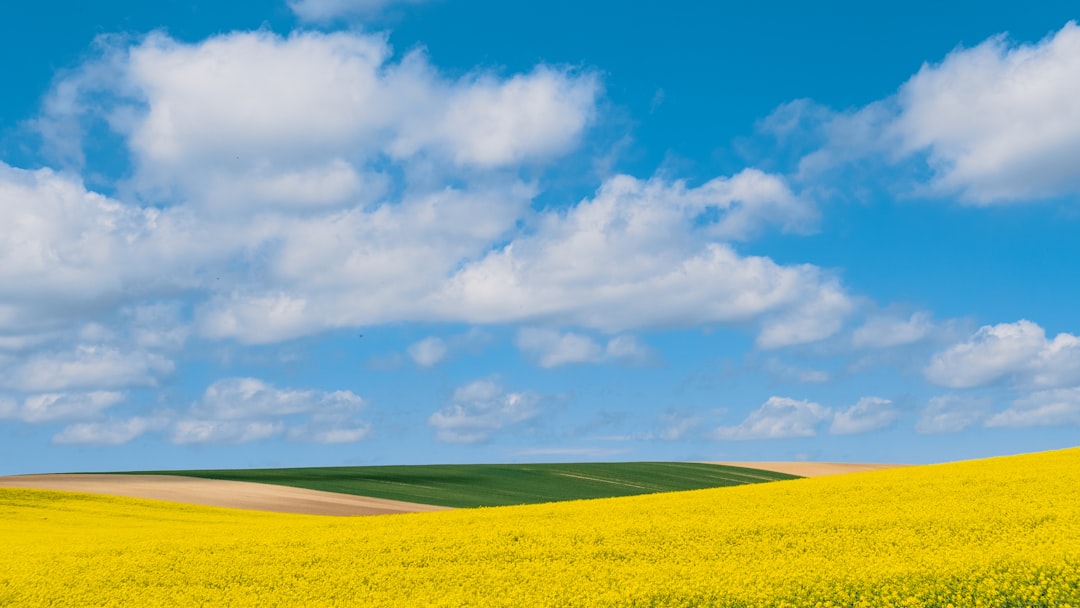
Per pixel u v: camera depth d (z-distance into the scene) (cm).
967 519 2181
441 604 1641
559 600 1609
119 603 1817
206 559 2214
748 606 1481
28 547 2506
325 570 2047
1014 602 1399
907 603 1413
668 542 2142
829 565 1706
